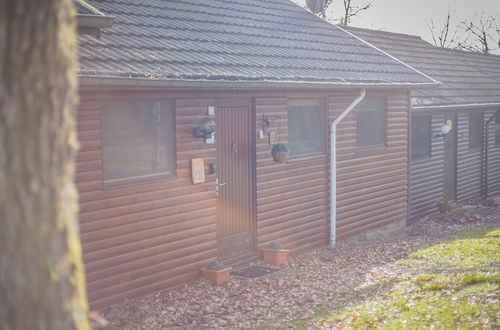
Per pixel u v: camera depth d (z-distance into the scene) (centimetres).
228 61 991
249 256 1090
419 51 2086
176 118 925
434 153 1758
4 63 289
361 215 1363
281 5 1506
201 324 774
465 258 1098
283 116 1136
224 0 1334
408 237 1452
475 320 689
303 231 1207
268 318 796
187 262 952
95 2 1015
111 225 835
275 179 1132
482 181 2070
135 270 871
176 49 955
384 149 1431
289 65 1111
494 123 2128
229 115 1035
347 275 1022
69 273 303
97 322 775
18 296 290
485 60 2588
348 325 739
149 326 764
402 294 855
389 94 1436
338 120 1240
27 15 289
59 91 300
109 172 838
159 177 907
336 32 1504
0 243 289
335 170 1264
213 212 995
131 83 782
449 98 1756
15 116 290
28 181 292
